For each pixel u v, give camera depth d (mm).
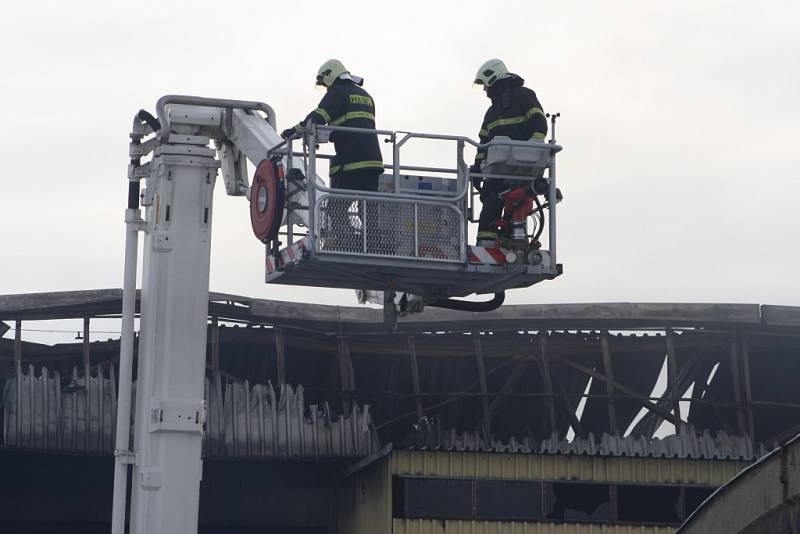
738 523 38406
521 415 124312
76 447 106562
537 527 103938
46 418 106125
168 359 41656
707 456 112250
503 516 103750
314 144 39969
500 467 104750
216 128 45062
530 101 43094
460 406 123625
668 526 105375
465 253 40781
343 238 39812
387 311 45188
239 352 117438
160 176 42719
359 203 40156
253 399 112062
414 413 118062
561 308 114750
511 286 43500
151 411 41438
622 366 121438
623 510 105375
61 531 116562
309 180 39594
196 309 42156
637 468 106375
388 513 102062
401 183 41781
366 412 115500
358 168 42125
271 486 120875
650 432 118000
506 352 118500
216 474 119625
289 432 112125
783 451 35594
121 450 41875
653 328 115938
